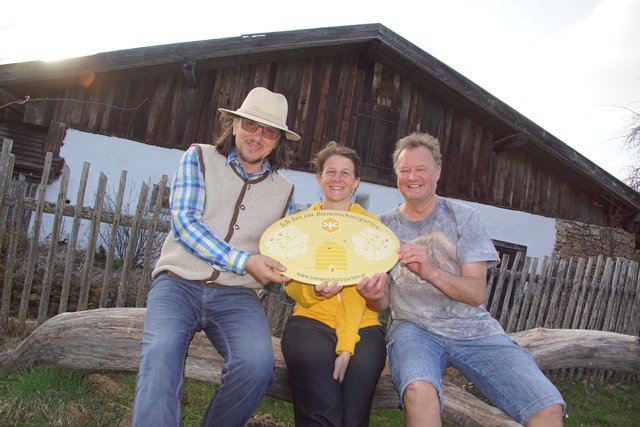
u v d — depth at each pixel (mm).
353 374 2359
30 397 2902
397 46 8680
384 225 2660
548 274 5934
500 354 2410
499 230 10055
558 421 2141
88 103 8406
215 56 8039
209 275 2426
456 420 2830
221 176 2576
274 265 2328
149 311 2297
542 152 9945
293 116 9344
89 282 4684
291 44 8281
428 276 2457
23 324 4449
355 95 9672
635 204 9711
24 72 7297
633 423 4793
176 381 2039
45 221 7883
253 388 2146
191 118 8820
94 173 8336
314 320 2572
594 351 3920
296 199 9156
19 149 8148
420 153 2707
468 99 9133
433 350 2520
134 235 4754
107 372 3590
